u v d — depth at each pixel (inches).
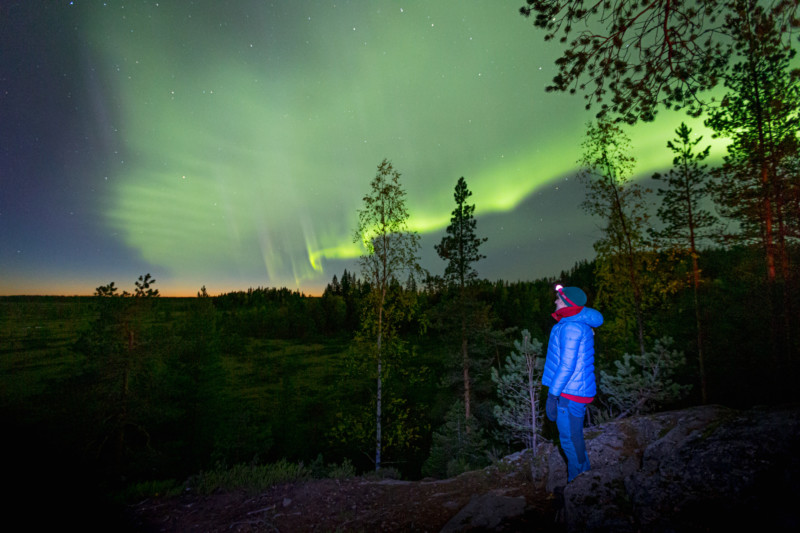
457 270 965.2
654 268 670.5
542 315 2463.1
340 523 193.9
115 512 212.7
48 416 578.6
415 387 1363.2
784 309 521.0
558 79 198.7
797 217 494.6
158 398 708.7
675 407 504.4
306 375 2255.2
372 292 636.1
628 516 108.0
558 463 180.4
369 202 641.6
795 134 481.4
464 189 986.1
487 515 151.9
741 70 407.8
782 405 151.4
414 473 930.1
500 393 289.4
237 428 805.2
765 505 91.3
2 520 196.1
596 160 677.3
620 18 177.3
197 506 219.3
